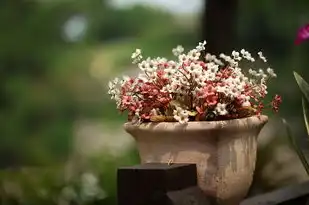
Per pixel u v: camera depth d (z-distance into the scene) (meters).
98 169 5.97
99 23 14.95
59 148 13.49
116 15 15.01
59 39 14.28
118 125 13.56
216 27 6.00
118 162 5.98
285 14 11.34
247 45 11.58
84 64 14.47
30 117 13.82
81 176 5.76
